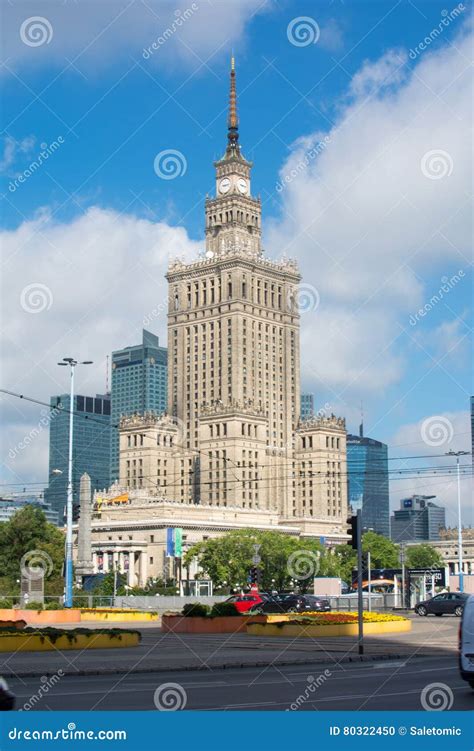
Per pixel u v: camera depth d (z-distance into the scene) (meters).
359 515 60.03
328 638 74.00
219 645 66.69
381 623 80.38
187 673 48.09
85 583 163.12
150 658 55.50
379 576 184.00
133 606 139.12
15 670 47.34
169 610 133.25
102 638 64.12
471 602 38.56
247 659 54.72
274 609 110.88
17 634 60.81
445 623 95.31
